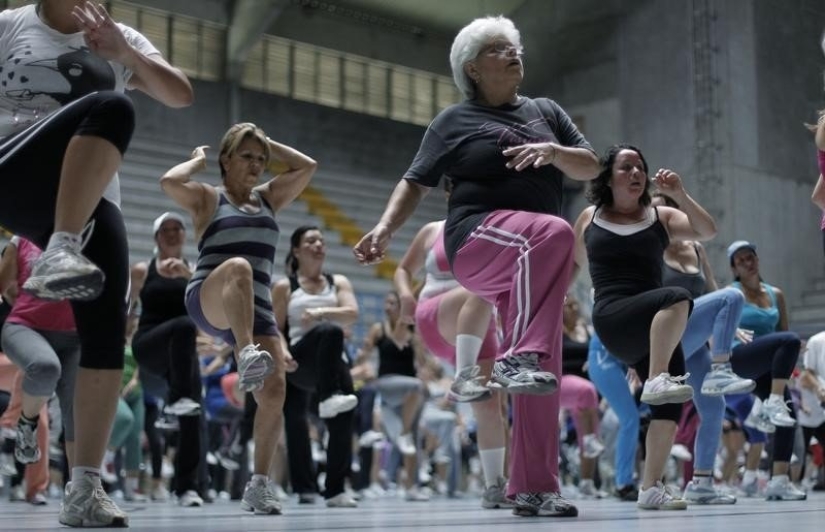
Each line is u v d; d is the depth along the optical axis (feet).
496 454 13.48
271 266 13.34
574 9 50.75
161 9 49.14
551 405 9.85
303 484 16.88
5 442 20.04
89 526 7.27
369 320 47.06
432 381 32.71
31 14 7.83
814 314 43.78
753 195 44.96
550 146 9.77
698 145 46.01
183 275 16.62
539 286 9.35
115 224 7.41
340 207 52.29
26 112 7.66
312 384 16.10
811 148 45.03
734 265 18.69
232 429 25.67
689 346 14.44
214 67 51.29
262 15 50.01
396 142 55.72
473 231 9.98
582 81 50.47
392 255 50.39
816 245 45.70
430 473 32.58
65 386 12.47
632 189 12.25
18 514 12.13
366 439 25.13
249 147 13.25
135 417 22.02
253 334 12.77
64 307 12.12
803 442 23.31
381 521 9.14
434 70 56.85
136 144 47.24
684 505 11.85
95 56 7.84
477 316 12.23
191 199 13.03
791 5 44.98
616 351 12.14
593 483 22.29
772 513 10.25
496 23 10.77
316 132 53.36
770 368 16.39
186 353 16.07
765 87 45.19
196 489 16.62
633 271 12.18
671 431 11.96
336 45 53.98
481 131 10.38
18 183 7.01
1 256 14.03
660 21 47.75
